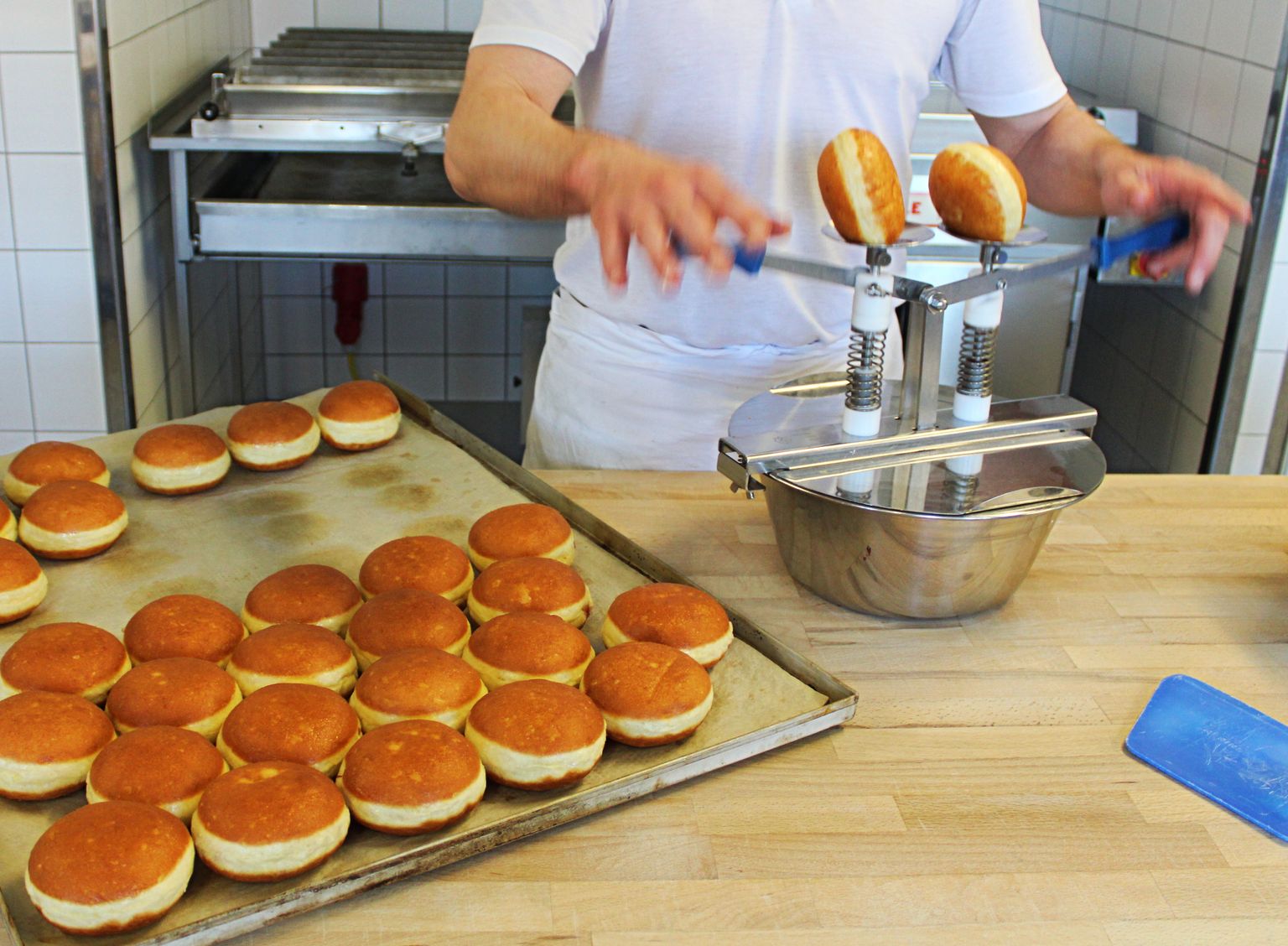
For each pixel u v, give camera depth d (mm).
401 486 1172
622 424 1349
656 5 1143
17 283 1820
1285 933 678
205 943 632
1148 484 1240
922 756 812
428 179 2186
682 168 750
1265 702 891
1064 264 951
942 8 1198
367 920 660
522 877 693
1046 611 998
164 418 2100
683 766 763
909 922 674
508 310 2906
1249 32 1870
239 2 2607
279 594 925
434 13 2699
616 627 881
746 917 673
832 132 1200
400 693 787
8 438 1923
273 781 691
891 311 911
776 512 986
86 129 1737
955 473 919
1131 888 705
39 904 626
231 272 2553
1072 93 2354
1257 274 1922
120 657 853
